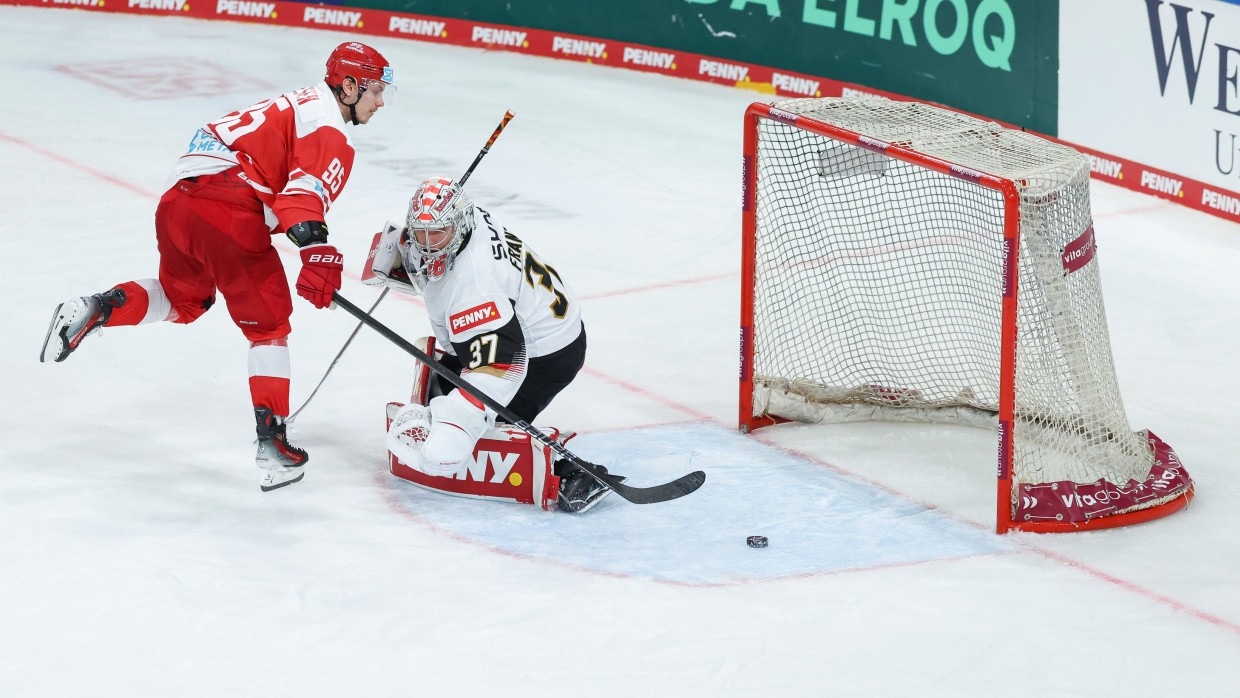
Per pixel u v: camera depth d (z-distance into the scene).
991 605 14.93
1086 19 34.12
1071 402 17.50
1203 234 31.00
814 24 40.12
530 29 44.66
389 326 23.33
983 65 36.66
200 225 16.47
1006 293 16.25
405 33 45.69
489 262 16.00
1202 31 31.61
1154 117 33.16
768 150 19.91
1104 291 27.11
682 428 20.03
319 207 16.33
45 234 27.02
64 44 42.31
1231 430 20.30
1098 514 16.91
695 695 12.87
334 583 14.80
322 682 12.84
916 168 20.75
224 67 41.00
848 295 23.08
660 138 37.00
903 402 20.52
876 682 13.23
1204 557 16.25
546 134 36.69
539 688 12.87
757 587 15.19
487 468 17.06
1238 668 13.74
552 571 15.37
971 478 18.50
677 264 27.95
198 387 20.41
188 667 13.01
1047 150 18.06
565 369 17.25
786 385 20.30
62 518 15.98
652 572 15.47
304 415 19.61
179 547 15.45
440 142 35.31
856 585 15.32
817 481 18.31
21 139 33.19
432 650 13.50
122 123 35.06
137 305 17.47
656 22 42.84
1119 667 13.68
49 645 13.28
